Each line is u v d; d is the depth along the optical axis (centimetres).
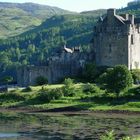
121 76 18575
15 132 12600
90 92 19850
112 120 15188
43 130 12950
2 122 14838
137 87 19275
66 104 18800
